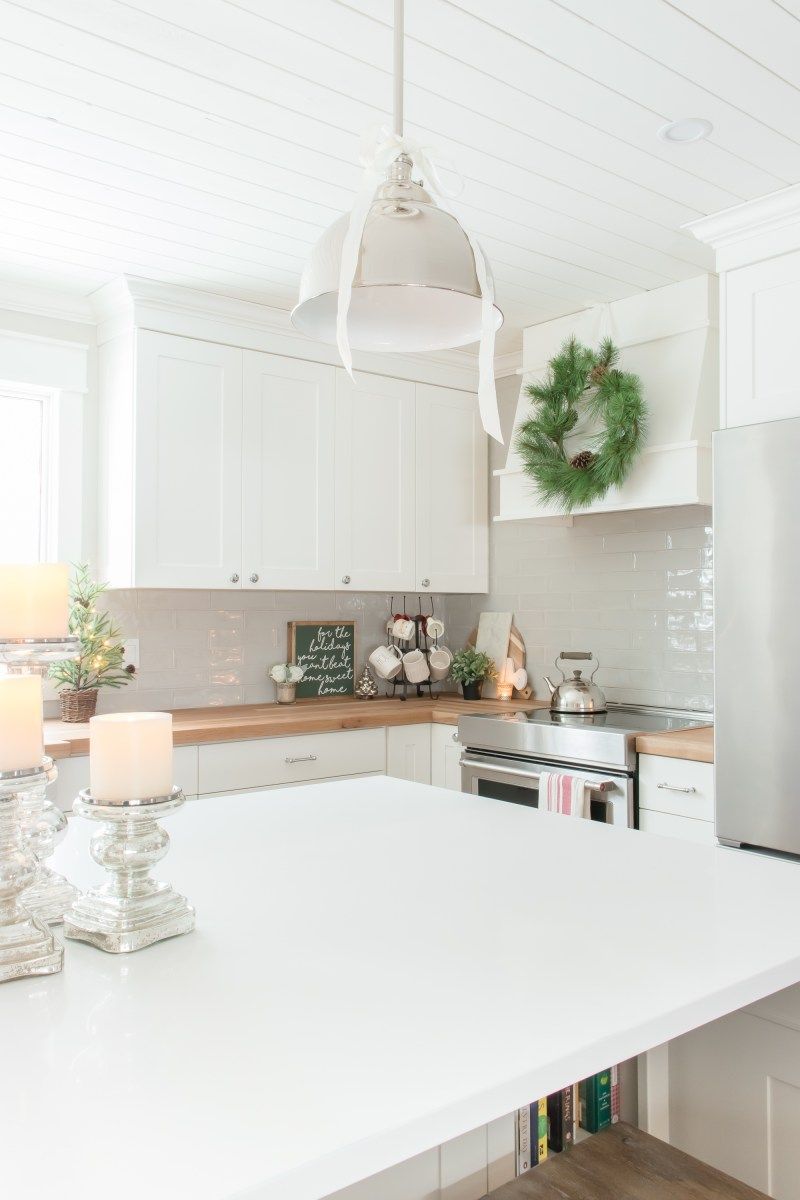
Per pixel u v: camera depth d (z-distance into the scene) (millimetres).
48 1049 914
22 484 3615
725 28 1957
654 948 1184
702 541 3613
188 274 3338
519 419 3941
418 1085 843
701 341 3354
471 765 3523
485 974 1099
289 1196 712
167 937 1217
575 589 4094
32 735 1166
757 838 2617
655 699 3766
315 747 3510
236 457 3613
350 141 2420
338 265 1396
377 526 4031
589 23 1935
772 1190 1492
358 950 1177
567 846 1698
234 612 3986
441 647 4434
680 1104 1643
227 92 2188
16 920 1114
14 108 2252
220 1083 846
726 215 2766
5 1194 681
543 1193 1268
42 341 3531
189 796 3193
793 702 2541
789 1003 1465
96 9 1880
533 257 3189
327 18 1910
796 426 2562
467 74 2111
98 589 3477
